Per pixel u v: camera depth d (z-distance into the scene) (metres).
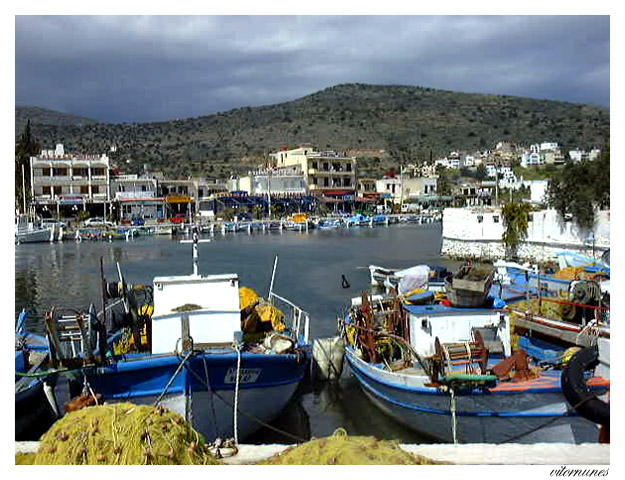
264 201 100.62
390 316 15.71
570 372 9.82
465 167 165.12
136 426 6.39
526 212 43.34
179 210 95.06
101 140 198.12
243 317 16.28
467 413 12.59
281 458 6.75
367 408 15.79
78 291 34.72
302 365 15.29
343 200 109.88
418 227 94.12
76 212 85.44
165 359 11.98
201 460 6.64
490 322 14.19
